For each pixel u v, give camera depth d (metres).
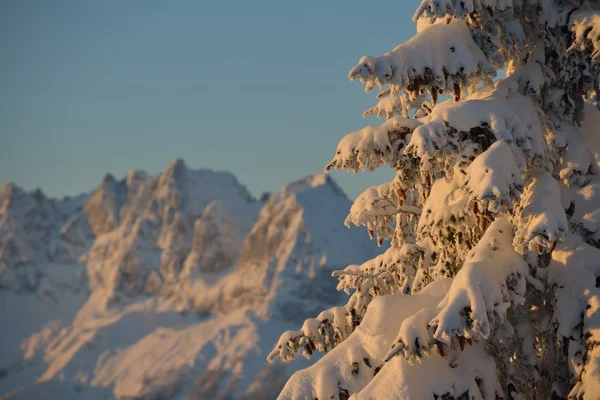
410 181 13.03
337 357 12.23
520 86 14.10
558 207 12.14
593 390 11.67
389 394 11.45
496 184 11.36
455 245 13.41
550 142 13.93
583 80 14.23
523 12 14.54
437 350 12.04
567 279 12.82
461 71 12.76
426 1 12.45
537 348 13.09
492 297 11.39
